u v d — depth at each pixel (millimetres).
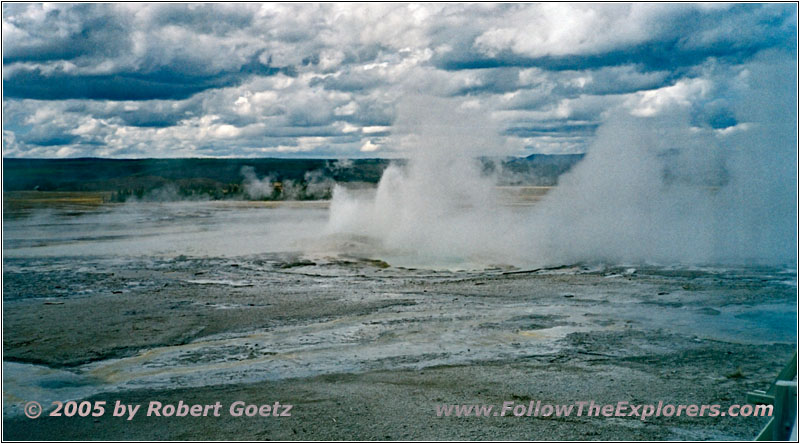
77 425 7051
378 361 9211
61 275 16344
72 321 11539
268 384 8289
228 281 15500
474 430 6773
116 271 16938
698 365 8844
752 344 9820
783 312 11867
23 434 6832
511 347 9828
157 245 21969
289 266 17625
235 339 10430
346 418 7113
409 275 16234
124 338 10469
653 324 11094
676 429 6762
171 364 9180
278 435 6699
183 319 11688
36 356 9531
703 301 12859
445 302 13031
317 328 11062
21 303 13047
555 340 10164
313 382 8336
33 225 29578
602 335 10414
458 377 8461
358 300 13258
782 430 5145
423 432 6719
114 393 8016
